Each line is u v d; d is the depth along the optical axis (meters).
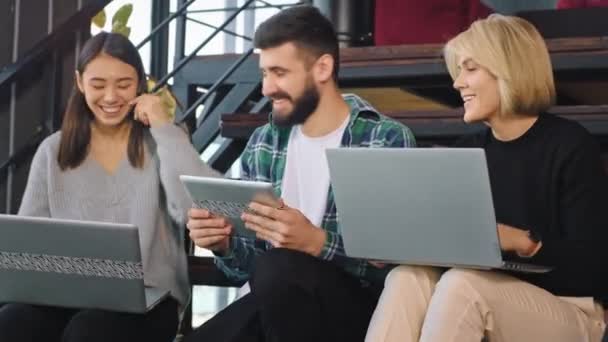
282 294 2.55
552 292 2.60
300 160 2.95
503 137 2.79
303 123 2.93
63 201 3.05
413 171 2.33
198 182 2.60
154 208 3.03
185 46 5.27
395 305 2.47
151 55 5.37
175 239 3.09
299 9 2.90
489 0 6.53
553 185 2.67
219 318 2.67
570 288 2.56
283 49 2.86
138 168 3.06
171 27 5.39
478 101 2.74
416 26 4.67
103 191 3.05
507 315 2.45
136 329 2.79
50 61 3.79
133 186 3.05
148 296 2.89
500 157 2.77
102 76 2.98
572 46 3.59
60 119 3.80
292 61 2.86
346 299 2.64
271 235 2.63
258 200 2.57
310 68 2.88
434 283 2.52
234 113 4.06
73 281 2.68
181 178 2.63
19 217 2.60
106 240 2.58
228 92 4.73
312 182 2.92
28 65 3.56
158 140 3.00
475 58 2.71
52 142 3.08
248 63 4.57
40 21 3.93
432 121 3.64
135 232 2.56
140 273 2.63
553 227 2.67
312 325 2.58
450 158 2.28
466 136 2.90
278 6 5.39
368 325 2.68
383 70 3.84
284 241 2.62
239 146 4.24
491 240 2.33
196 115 4.79
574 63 3.59
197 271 3.43
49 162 3.05
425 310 2.48
